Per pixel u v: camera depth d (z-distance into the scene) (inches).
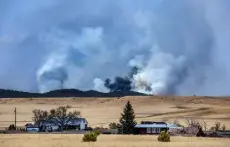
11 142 3410.4
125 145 3100.4
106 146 2984.7
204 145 3238.2
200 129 6688.0
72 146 2942.9
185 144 3366.1
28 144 3129.9
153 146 3058.6
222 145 3257.9
